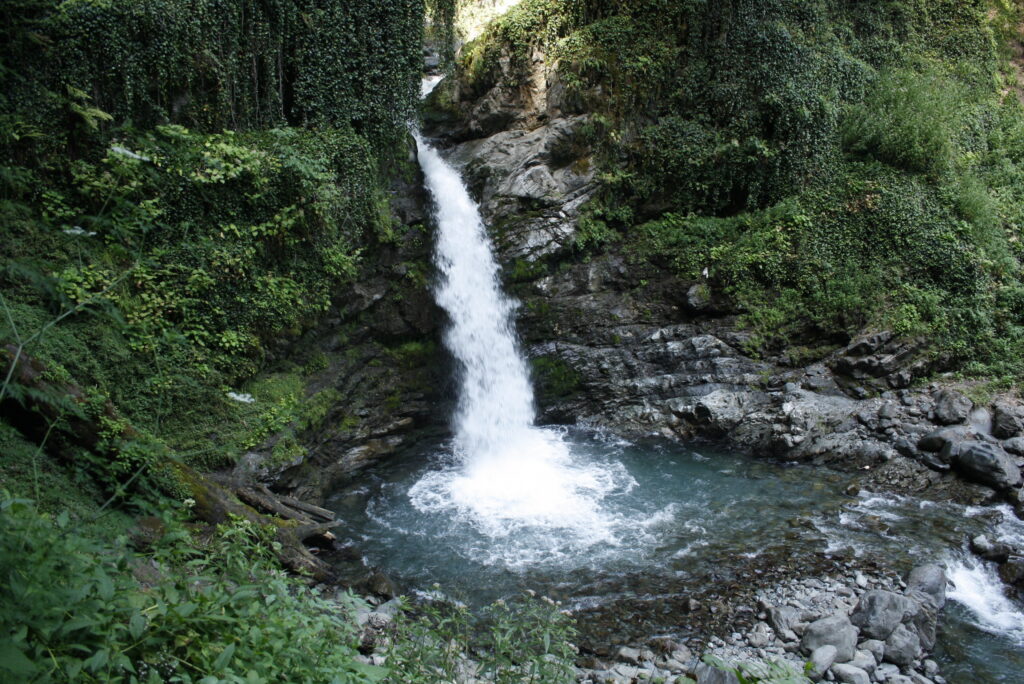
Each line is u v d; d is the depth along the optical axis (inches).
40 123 373.1
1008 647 296.8
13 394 217.5
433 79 778.8
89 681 123.2
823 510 408.8
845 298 539.5
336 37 482.0
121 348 362.0
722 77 599.2
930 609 309.6
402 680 172.9
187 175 402.9
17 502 138.5
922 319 536.7
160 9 409.7
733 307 561.0
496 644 209.6
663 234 592.4
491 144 618.5
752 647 289.7
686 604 319.9
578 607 321.4
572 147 590.6
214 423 395.2
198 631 143.5
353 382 493.4
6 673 107.8
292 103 483.8
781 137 588.1
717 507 417.7
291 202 438.6
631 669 274.2
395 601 313.6
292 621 154.2
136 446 302.0
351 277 484.4
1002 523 390.0
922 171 599.5
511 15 626.5
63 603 124.4
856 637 287.0
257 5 452.8
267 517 357.7
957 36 727.7
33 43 373.4
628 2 607.8
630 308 581.3
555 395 570.6
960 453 429.1
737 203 609.9
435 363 538.0
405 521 410.0
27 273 238.1
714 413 513.3
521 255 582.9
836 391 515.8
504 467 483.5
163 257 394.9
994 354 520.7
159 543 185.3
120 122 405.7
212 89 440.1
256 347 425.4
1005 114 713.0
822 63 609.6
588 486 450.6
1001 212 617.0
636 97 598.9
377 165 514.6
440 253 552.4
